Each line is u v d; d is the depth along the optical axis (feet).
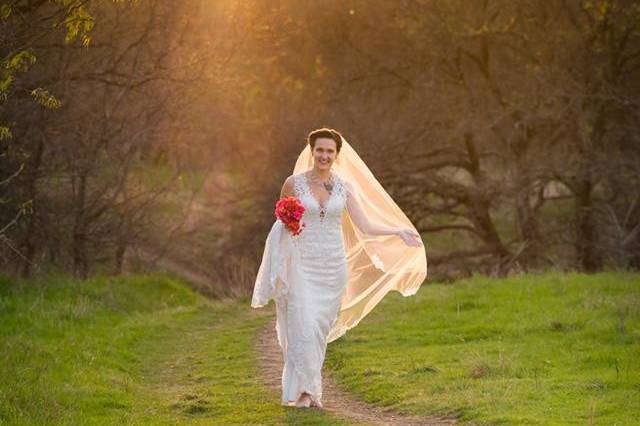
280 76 142.72
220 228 141.79
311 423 46.29
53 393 51.26
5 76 64.44
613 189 131.13
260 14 112.27
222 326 78.48
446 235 162.30
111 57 100.58
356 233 54.19
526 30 136.67
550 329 65.16
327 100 144.15
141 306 89.92
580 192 135.13
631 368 53.62
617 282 80.84
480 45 141.59
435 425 46.19
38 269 95.04
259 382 56.90
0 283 84.99
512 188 134.62
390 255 54.19
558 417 44.88
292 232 49.26
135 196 111.86
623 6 130.00
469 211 140.67
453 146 142.51
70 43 90.74
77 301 82.17
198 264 133.69
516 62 142.20
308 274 49.75
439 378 54.03
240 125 136.46
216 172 150.82
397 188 139.33
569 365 55.52
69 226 104.63
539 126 138.72
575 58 135.13
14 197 97.30
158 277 99.66
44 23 86.12
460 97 139.95
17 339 63.36
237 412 49.32
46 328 69.46
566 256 139.33
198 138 128.16
